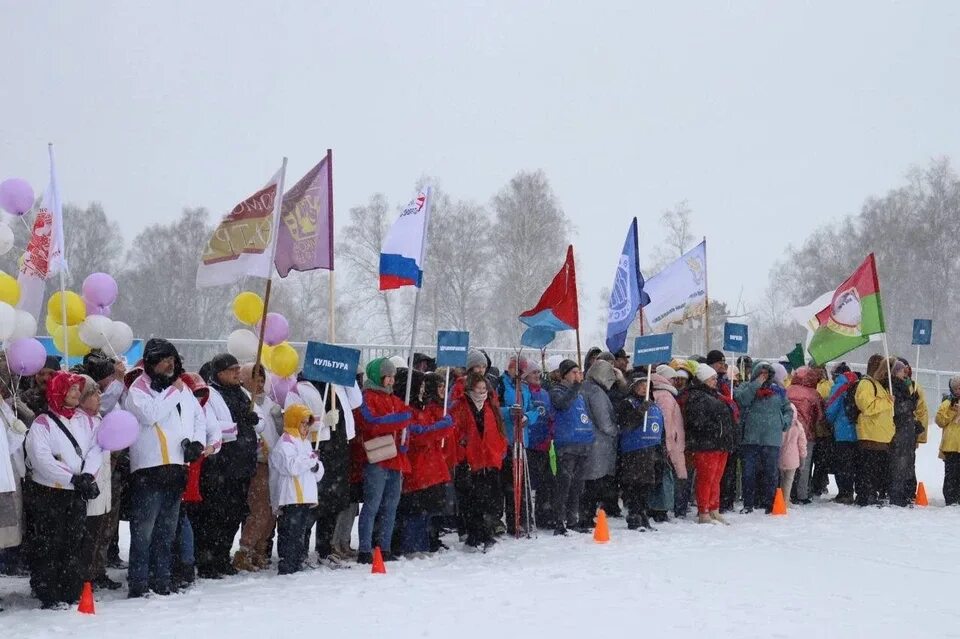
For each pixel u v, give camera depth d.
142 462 8.51
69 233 42.03
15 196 9.45
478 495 11.34
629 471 12.76
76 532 8.22
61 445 8.10
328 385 10.04
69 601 8.26
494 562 10.52
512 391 12.35
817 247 53.12
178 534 9.19
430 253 42.94
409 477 10.86
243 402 9.54
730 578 9.55
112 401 8.84
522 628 7.45
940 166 50.16
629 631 7.38
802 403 15.60
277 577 9.63
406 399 10.85
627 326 13.98
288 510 9.81
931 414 26.84
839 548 11.38
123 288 41.75
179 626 7.41
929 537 12.25
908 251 49.38
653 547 11.37
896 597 8.76
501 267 43.28
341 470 10.19
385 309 41.47
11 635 7.11
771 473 14.52
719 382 14.62
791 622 7.72
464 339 11.16
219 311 41.50
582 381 12.73
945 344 48.59
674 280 15.80
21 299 9.38
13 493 7.87
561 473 12.25
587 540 11.89
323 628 7.39
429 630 7.36
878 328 15.34
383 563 10.13
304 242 10.84
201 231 42.09
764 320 56.25
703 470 13.39
